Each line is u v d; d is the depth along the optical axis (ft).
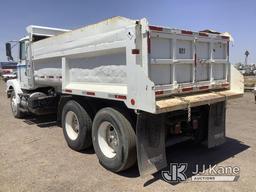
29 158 18.63
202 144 20.98
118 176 15.70
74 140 19.79
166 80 15.81
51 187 14.43
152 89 13.39
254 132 24.73
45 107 27.89
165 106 14.20
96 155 18.58
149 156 15.01
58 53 21.45
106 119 16.16
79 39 18.62
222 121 19.60
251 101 45.73
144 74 13.80
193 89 17.47
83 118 18.92
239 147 20.59
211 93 18.76
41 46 24.71
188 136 18.48
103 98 16.97
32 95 27.55
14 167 17.10
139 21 14.08
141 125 14.64
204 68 18.34
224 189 14.05
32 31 27.07
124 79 15.42
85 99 19.21
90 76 18.21
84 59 18.62
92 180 15.20
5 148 20.83
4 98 53.52
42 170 16.61
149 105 13.64
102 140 17.03
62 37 20.75
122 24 14.92
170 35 15.48
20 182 15.03
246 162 17.66
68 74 20.54
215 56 19.07
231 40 19.95
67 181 15.11
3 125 28.58
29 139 23.17
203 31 18.37
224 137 19.85
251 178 15.31
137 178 15.42
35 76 27.12
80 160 18.22
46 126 27.81
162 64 15.38
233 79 20.16
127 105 15.06
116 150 16.07
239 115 32.78
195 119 18.20
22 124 28.94
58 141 22.52
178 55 16.22
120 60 15.56
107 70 16.61
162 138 15.57
